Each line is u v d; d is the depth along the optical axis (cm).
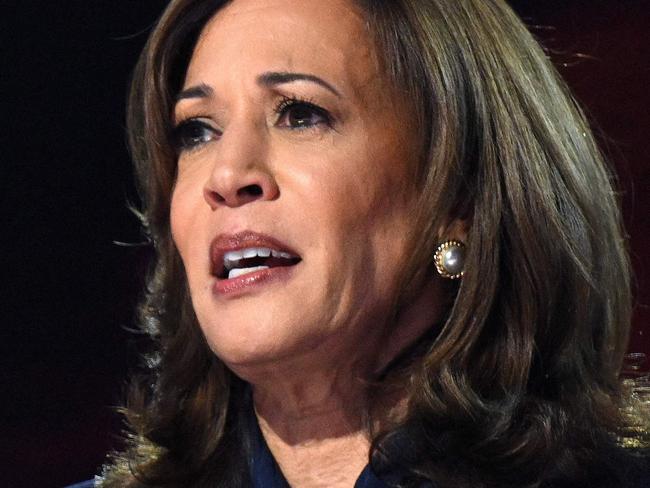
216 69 570
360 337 556
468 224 574
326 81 555
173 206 576
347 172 548
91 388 1058
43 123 1049
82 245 1059
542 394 571
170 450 605
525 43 614
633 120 972
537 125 593
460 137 569
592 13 984
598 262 598
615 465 568
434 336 575
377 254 556
